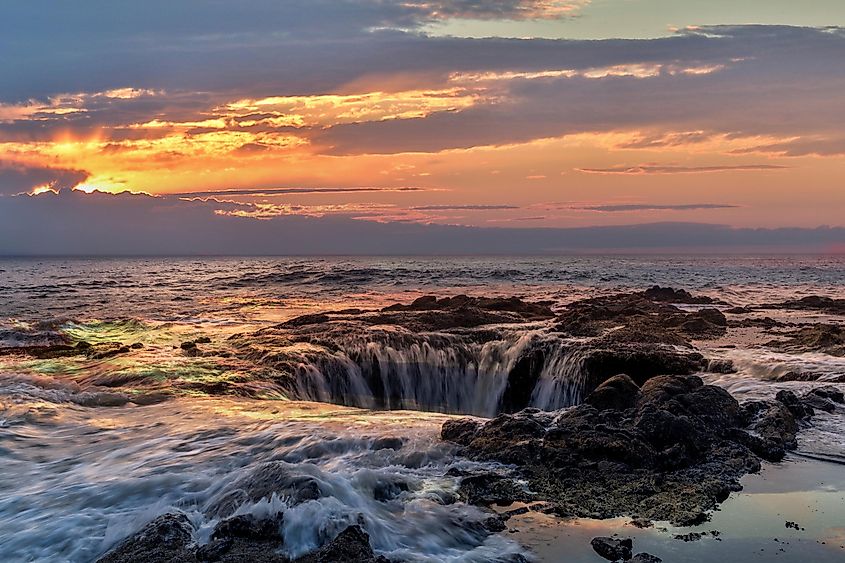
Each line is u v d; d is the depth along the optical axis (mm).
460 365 17188
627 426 9133
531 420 9422
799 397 11602
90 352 18312
